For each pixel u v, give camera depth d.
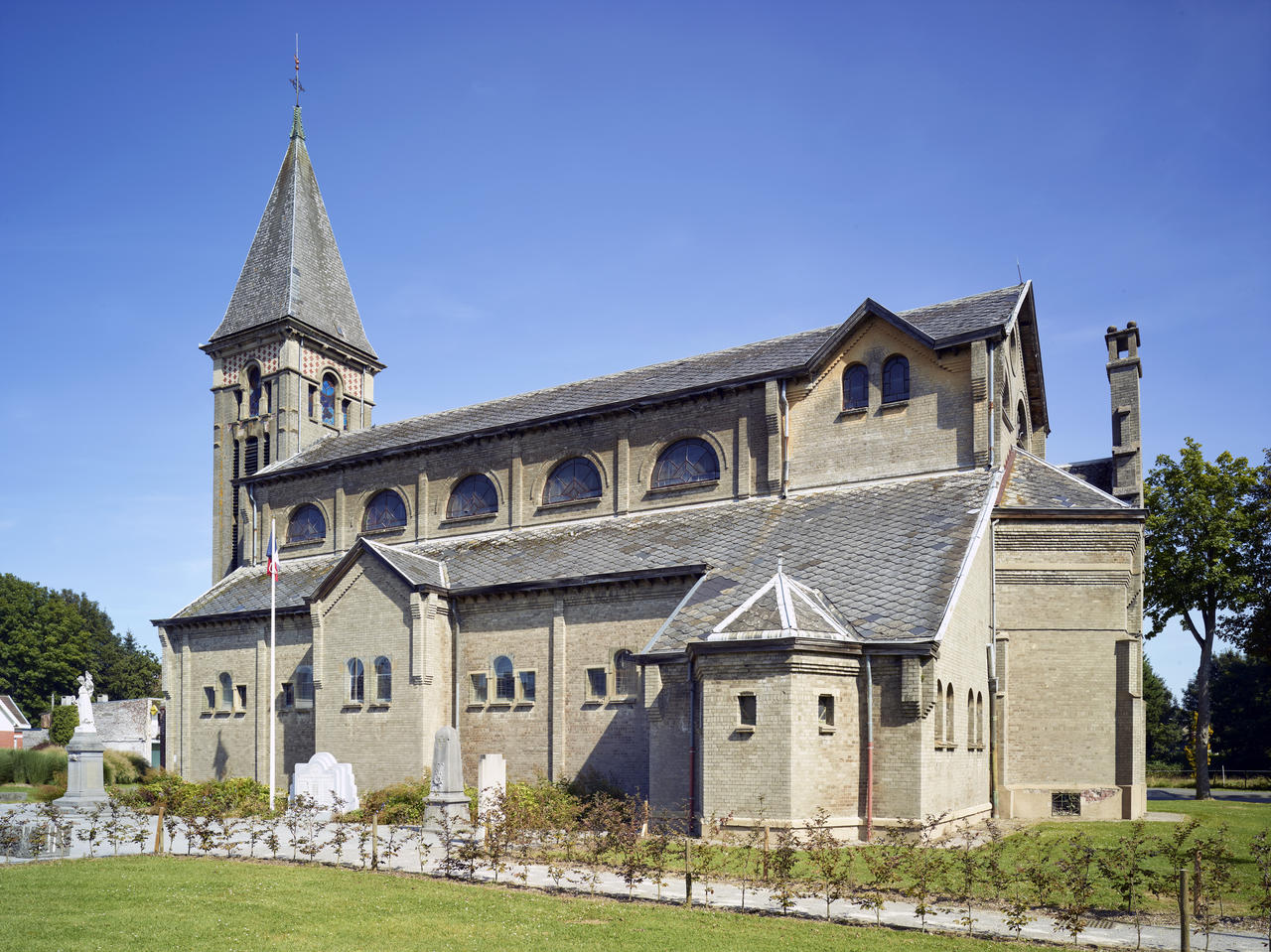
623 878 19.14
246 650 41.78
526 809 22.73
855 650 24.44
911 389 33.34
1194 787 59.84
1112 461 37.50
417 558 37.47
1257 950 13.89
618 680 31.91
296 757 39.09
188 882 18.78
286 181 56.16
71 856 23.55
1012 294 35.03
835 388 34.66
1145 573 47.00
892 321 33.31
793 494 34.56
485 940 13.97
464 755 34.59
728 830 23.38
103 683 115.62
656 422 38.00
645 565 32.56
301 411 52.53
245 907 16.25
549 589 33.47
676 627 27.36
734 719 23.88
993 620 30.16
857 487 33.50
